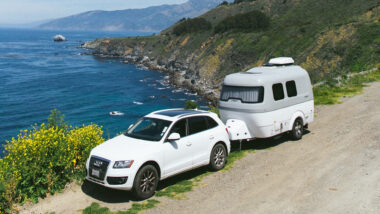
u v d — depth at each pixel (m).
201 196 7.14
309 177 7.90
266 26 85.62
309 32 67.94
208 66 80.44
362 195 6.83
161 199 7.00
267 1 141.25
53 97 63.88
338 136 11.02
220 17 153.12
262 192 7.24
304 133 11.77
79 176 7.86
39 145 7.32
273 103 9.84
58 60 135.50
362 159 8.83
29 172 6.93
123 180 6.65
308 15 81.31
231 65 75.56
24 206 6.72
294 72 10.86
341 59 48.78
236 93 10.13
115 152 6.98
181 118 7.96
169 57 112.25
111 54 162.62
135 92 70.69
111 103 59.22
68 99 62.28
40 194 7.12
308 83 11.31
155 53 131.00
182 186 7.68
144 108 55.62
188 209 6.54
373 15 56.78
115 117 49.41
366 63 33.28
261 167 8.73
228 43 82.50
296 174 8.13
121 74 99.50
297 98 10.74
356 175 7.84
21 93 67.25
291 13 89.38
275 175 8.15
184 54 103.44
